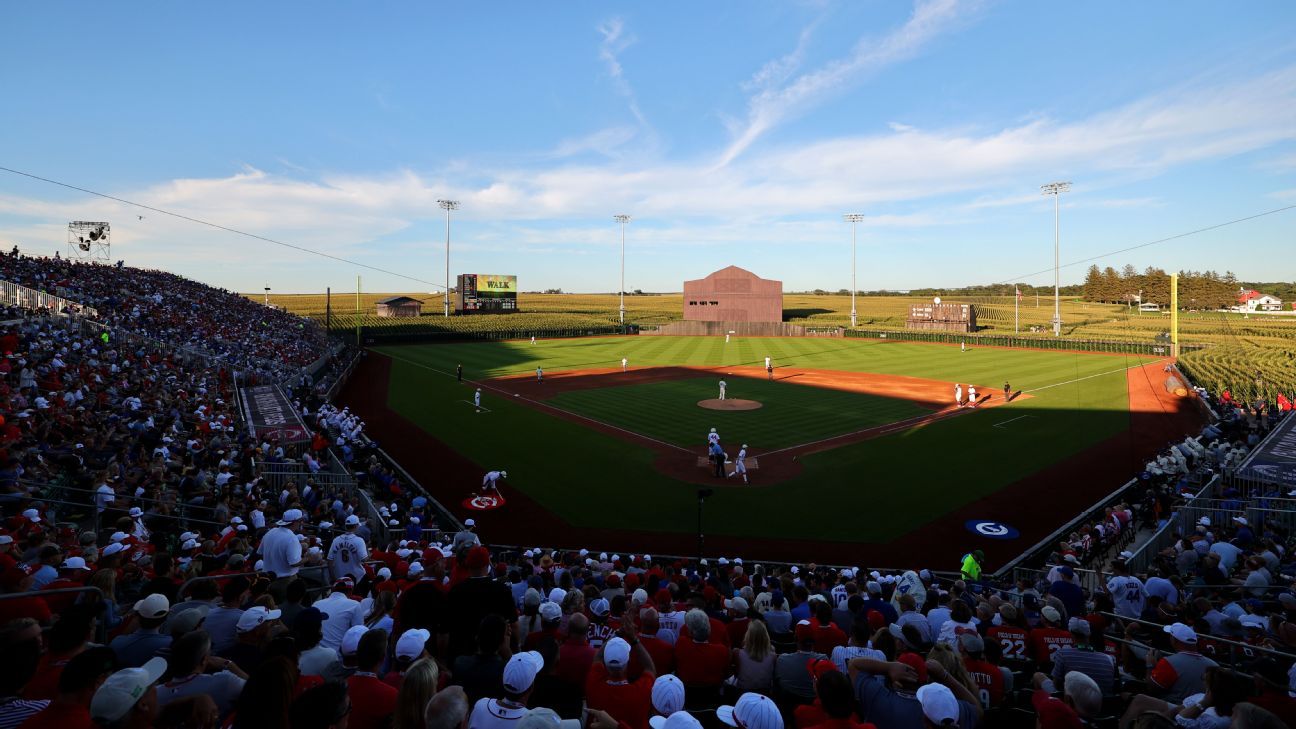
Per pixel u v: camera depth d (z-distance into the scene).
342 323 97.00
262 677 3.74
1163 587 11.37
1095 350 75.88
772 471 27.41
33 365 25.00
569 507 23.16
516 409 41.00
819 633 7.64
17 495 11.27
